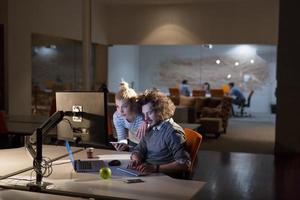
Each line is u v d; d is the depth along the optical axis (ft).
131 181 7.55
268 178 15.89
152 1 32.04
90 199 6.53
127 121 11.39
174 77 49.70
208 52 47.93
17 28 23.68
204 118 28.84
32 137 8.25
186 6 32.65
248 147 24.23
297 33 20.25
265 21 30.66
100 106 8.29
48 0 26.73
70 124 8.66
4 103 23.16
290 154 20.88
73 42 31.04
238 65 46.88
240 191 13.94
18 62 23.93
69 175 8.03
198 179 15.51
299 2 20.07
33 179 7.70
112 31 34.86
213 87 48.06
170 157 8.99
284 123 20.86
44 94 27.17
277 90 20.89
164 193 6.81
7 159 9.57
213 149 23.38
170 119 9.21
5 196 6.66
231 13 31.48
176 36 33.06
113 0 31.89
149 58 50.60
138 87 51.03
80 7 31.12
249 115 43.91
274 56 45.50
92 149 10.26
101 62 36.86
